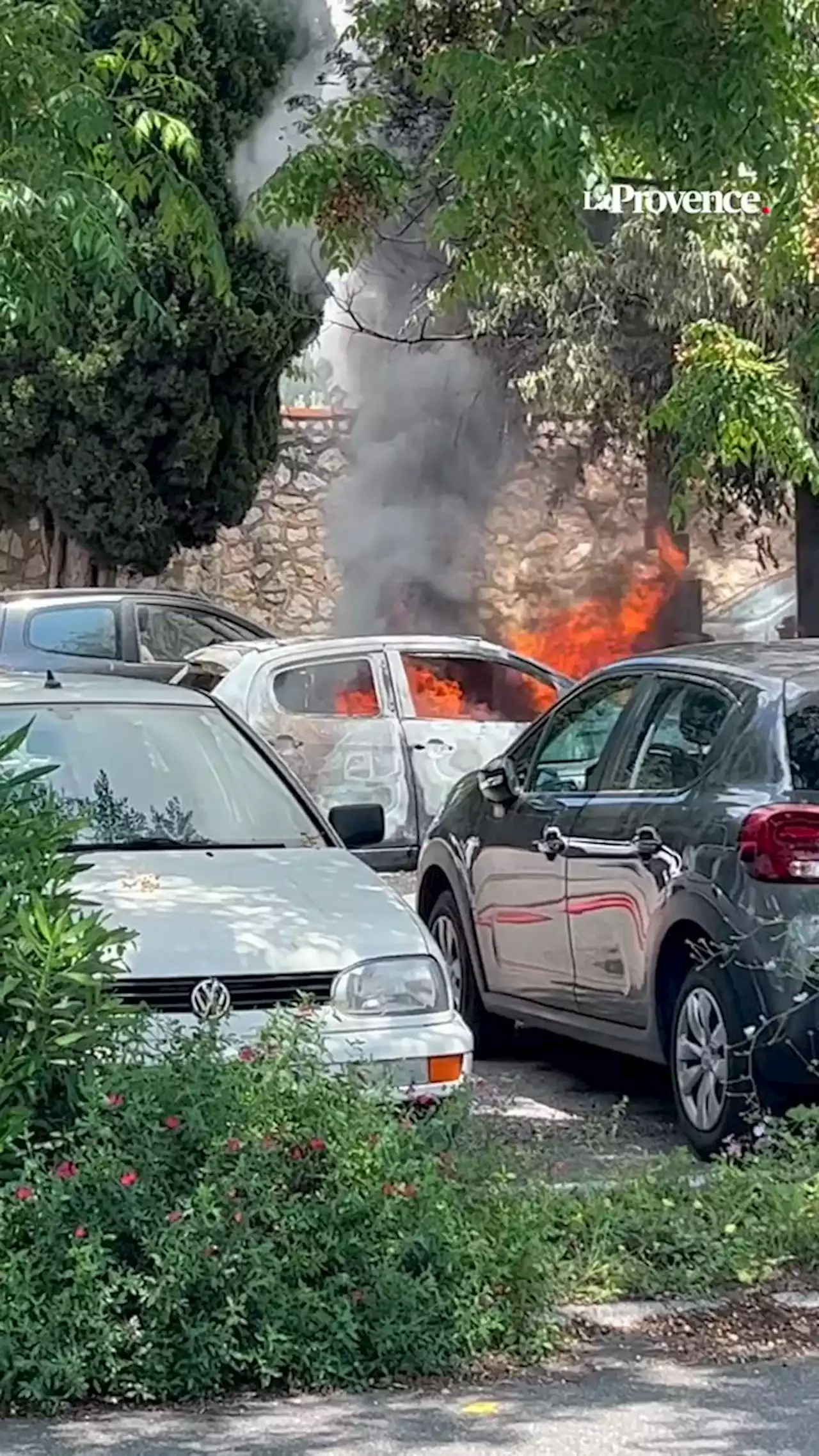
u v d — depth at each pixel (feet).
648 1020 33.65
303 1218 26.27
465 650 50.83
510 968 37.11
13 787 28.63
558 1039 39.40
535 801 36.65
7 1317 25.67
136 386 65.21
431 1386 26.09
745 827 31.91
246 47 63.77
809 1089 31.81
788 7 36.52
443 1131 28.53
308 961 29.58
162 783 33.86
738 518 78.64
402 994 29.73
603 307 64.49
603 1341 27.12
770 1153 30.89
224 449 68.28
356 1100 27.48
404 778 49.37
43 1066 26.76
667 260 58.39
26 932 26.78
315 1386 25.98
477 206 40.14
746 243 53.42
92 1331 25.67
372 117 42.91
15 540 75.15
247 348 65.57
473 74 37.14
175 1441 24.93
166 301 63.93
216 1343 25.72
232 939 29.60
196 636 61.57
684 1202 29.48
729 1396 25.85
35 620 60.03
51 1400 25.45
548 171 36.68
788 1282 28.45
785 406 44.21
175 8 60.34
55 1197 25.99
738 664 34.17
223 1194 26.12
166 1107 26.73
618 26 36.83
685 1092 32.76
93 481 66.39
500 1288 26.96
